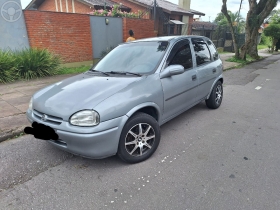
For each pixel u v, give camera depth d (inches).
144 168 112.8
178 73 130.8
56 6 708.0
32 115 114.2
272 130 156.1
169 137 146.6
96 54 414.0
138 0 640.4
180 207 87.0
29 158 122.6
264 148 131.1
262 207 86.1
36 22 323.3
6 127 153.3
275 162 116.5
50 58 319.6
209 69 178.9
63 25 352.2
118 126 103.0
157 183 101.3
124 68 138.6
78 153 102.3
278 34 864.9
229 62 546.3
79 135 96.2
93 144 98.3
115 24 428.1
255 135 148.4
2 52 291.1
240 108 205.5
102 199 92.0
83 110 98.0
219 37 842.2
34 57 302.8
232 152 127.2
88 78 130.9
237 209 85.4
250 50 649.0
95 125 97.1
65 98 108.0
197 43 173.9
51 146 135.6
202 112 194.2
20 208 87.7
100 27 405.1
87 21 382.0
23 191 97.1
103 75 134.3
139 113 114.8
